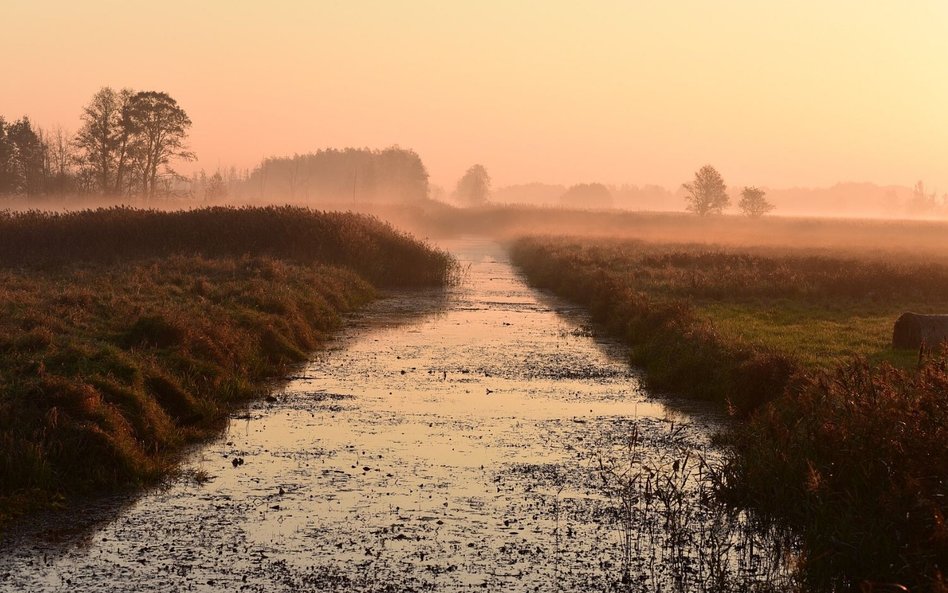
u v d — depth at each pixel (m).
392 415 14.12
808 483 8.62
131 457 10.69
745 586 7.89
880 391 10.08
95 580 7.79
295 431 13.03
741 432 11.99
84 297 19.20
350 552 8.52
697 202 132.00
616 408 14.95
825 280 33.03
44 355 13.17
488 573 8.09
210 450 12.00
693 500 10.17
